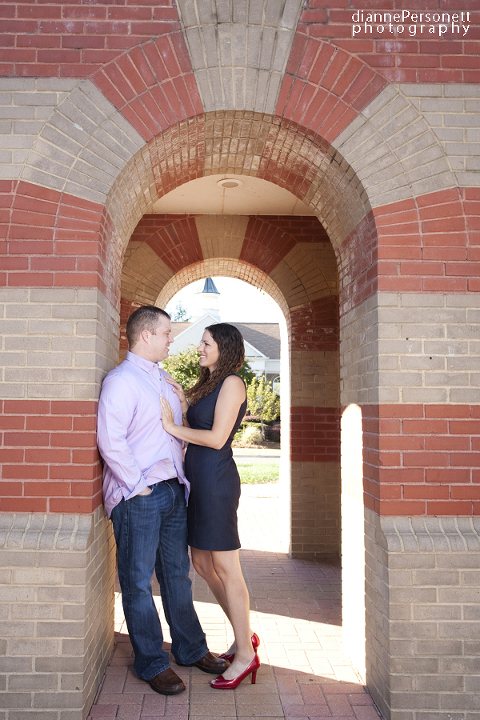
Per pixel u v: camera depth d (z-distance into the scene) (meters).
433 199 3.15
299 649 3.80
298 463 6.50
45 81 3.10
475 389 3.07
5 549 2.86
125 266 6.56
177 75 3.17
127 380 3.11
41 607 2.85
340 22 3.22
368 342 3.28
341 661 3.62
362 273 3.45
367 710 3.02
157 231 6.61
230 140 3.70
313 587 5.22
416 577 2.92
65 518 2.94
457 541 2.94
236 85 3.19
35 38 3.12
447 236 3.14
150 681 3.17
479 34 3.23
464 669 2.90
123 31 3.15
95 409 3.03
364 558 3.36
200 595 4.97
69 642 2.84
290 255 6.64
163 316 3.33
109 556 3.61
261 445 24.27
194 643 3.46
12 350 2.99
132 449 3.17
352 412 3.67
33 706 2.81
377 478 3.07
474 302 3.11
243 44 3.19
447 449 3.04
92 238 3.05
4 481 2.94
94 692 3.09
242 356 3.45
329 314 6.63
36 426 2.97
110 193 3.14
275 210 6.48
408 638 2.90
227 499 3.22
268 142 3.66
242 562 6.17
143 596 3.15
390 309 3.10
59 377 2.99
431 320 3.10
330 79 3.21
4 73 3.09
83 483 2.95
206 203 6.23
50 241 3.04
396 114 3.19
